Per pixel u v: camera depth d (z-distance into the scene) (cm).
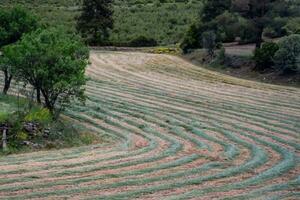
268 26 9425
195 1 16650
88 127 5491
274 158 4419
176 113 6225
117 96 7156
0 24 6650
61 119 5634
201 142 4941
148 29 13738
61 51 5425
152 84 8106
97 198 3275
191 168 4066
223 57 9356
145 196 3347
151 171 3969
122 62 10050
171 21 14388
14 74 5544
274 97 7206
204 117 6056
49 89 5488
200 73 8956
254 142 4981
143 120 5859
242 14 9994
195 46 10781
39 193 3356
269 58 8431
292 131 5481
